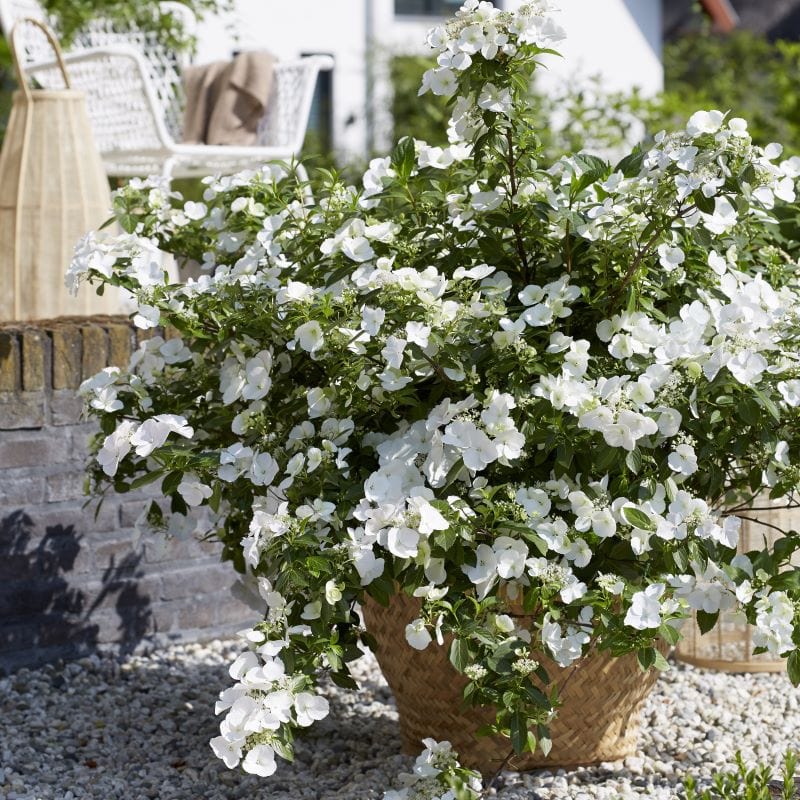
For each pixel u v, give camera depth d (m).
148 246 2.37
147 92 4.52
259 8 9.23
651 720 2.78
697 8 11.50
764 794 1.74
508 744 2.31
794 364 2.03
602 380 1.94
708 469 2.12
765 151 1.97
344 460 2.15
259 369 2.20
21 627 3.07
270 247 2.41
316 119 9.70
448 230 2.27
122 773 2.52
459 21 1.98
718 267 2.15
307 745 2.64
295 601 1.95
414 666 2.28
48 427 3.08
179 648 3.33
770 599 1.94
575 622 1.97
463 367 2.02
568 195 2.20
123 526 3.22
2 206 3.65
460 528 1.86
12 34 3.69
